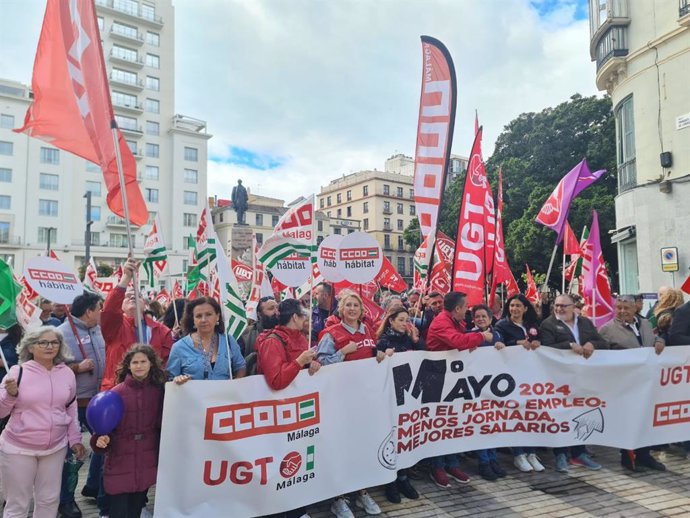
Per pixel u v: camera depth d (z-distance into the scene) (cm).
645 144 1359
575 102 2728
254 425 371
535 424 500
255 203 7112
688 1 1239
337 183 8888
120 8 5475
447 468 493
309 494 390
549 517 405
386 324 491
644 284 1330
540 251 2442
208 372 375
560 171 2716
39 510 348
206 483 353
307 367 410
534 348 505
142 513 381
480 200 591
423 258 596
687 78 1251
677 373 523
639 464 518
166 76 5753
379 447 428
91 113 436
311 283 457
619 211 1457
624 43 1432
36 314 726
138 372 336
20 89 4825
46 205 4853
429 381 469
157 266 864
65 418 358
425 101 582
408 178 8438
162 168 5644
